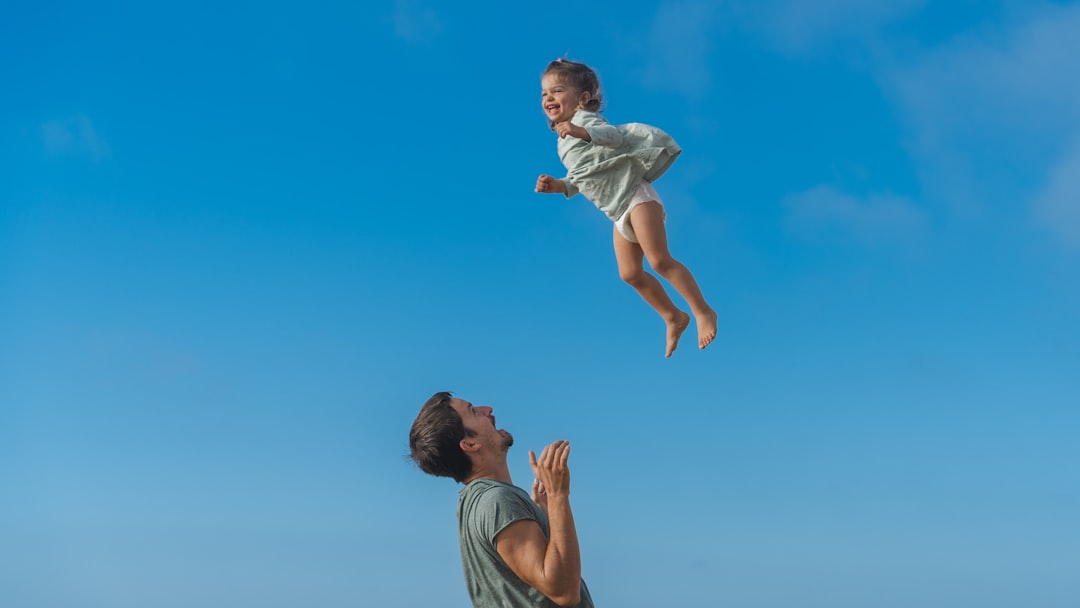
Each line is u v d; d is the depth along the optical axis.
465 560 3.30
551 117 4.77
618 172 4.68
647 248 4.64
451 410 3.53
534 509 3.33
